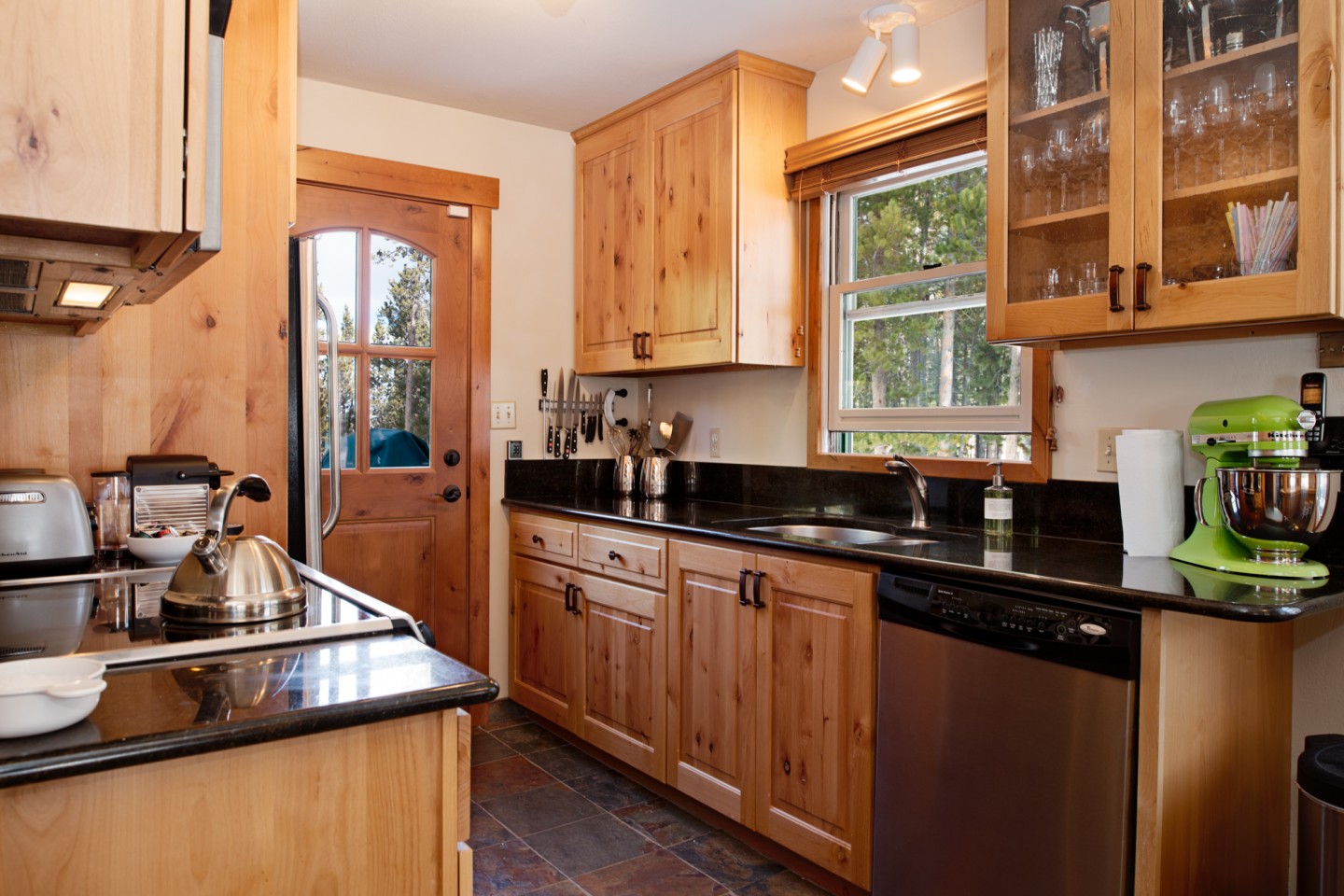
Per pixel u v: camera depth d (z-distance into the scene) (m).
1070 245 2.02
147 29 0.96
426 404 3.43
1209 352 2.06
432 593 3.44
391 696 1.01
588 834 2.54
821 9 2.58
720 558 2.48
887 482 2.80
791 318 3.04
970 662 1.81
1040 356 2.38
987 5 2.19
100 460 1.92
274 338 2.09
